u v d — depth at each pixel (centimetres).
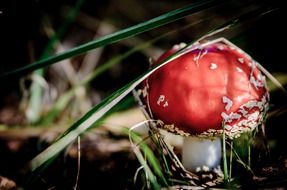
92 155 47
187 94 38
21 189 38
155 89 39
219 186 40
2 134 52
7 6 54
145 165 38
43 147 49
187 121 38
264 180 39
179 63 39
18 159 48
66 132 38
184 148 43
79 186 43
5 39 60
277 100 47
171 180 39
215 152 42
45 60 42
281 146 43
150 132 41
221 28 39
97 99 63
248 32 48
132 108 56
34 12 59
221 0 39
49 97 62
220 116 38
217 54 39
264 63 51
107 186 43
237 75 39
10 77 43
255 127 41
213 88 38
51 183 43
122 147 49
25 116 57
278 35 50
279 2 40
